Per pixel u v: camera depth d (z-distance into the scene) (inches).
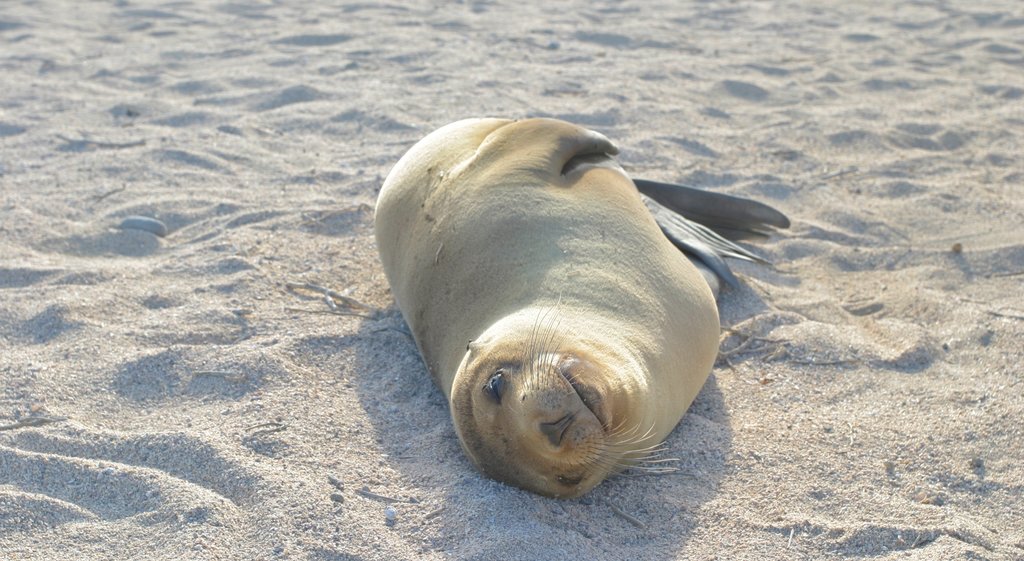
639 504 152.1
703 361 172.6
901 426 171.0
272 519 142.3
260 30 438.9
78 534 141.3
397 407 175.5
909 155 304.2
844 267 235.6
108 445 161.6
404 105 331.6
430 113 325.1
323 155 294.4
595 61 393.4
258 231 242.4
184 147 297.1
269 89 351.6
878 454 163.3
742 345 195.2
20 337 196.7
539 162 184.1
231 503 146.7
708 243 221.0
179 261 227.8
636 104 337.1
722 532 145.2
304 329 199.0
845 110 342.3
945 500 152.5
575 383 143.2
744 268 229.6
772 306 211.8
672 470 159.9
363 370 187.0
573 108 331.6
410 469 157.5
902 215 261.1
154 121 325.1
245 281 217.8
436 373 177.3
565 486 149.6
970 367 190.4
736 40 436.8
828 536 143.3
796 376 186.9
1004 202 266.5
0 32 438.9
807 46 427.2
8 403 174.1
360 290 217.0
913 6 506.0
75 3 497.4
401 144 299.6
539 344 149.8
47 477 153.2
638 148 297.0
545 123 193.9
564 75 370.6
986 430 168.9
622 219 178.2
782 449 164.4
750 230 235.3
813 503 151.3
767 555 140.1
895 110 343.9
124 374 183.3
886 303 217.2
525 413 142.3
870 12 494.3
